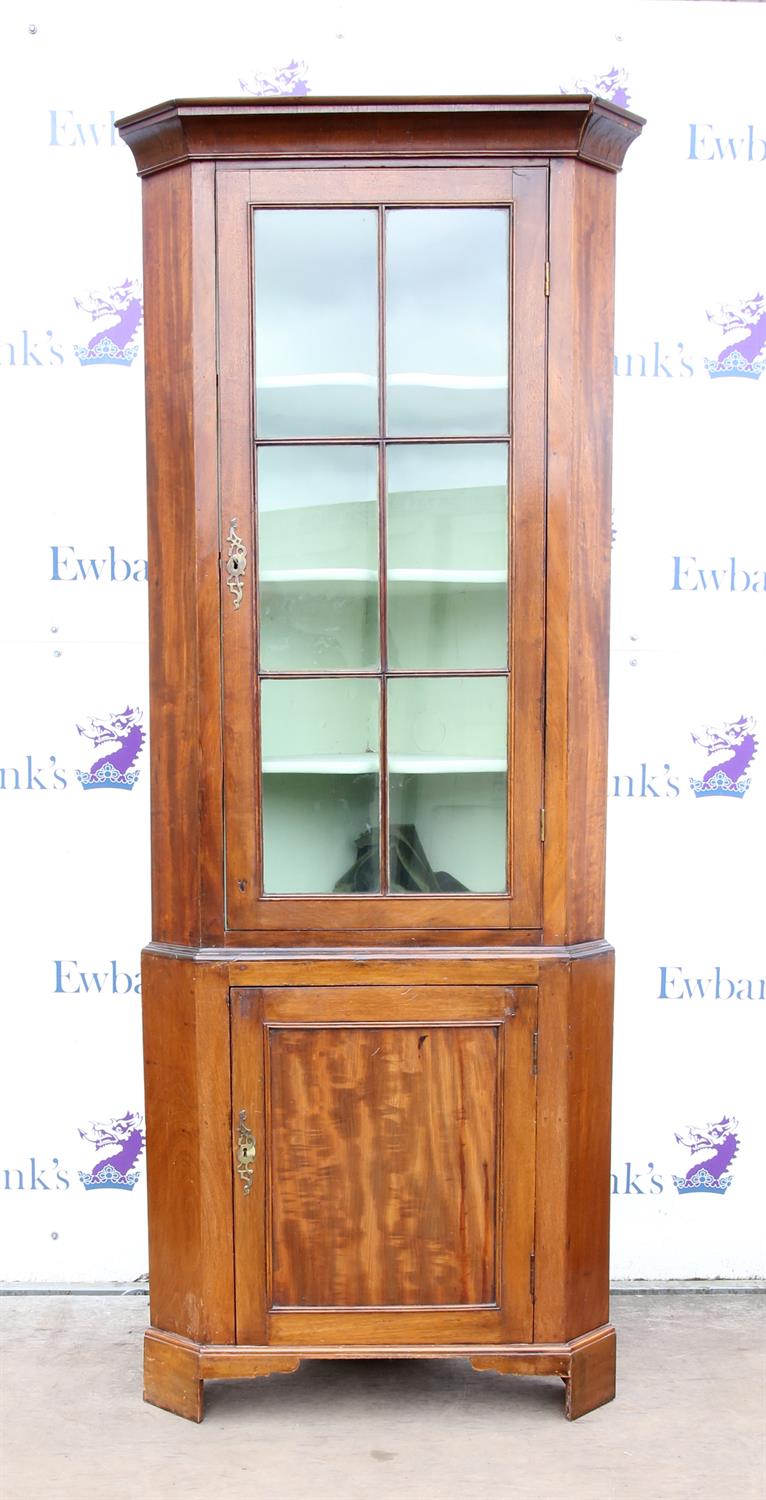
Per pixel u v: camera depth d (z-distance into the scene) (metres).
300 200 1.57
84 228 2.06
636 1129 2.16
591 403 1.62
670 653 2.12
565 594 1.60
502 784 1.64
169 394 1.62
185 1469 1.59
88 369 2.08
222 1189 1.64
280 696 1.64
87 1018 2.15
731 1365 1.88
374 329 1.60
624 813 2.14
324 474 1.63
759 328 2.08
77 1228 2.16
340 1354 1.65
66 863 2.13
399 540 1.64
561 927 1.63
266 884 1.65
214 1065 1.63
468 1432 1.68
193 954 1.63
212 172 1.56
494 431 1.61
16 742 2.12
